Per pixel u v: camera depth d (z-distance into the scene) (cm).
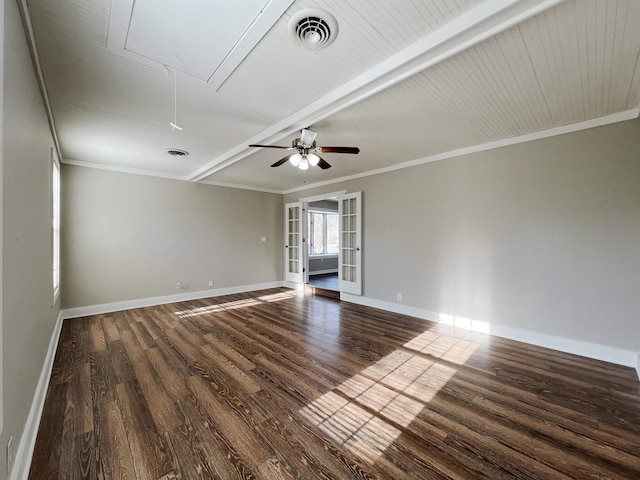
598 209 293
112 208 477
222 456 164
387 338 354
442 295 416
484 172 372
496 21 159
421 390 236
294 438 180
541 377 257
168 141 362
